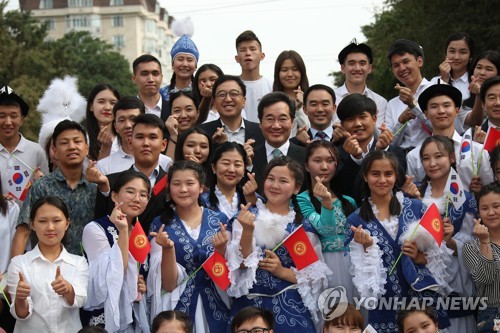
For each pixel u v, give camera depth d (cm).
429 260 689
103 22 9106
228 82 854
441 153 733
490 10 1991
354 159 758
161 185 734
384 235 694
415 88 923
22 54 3603
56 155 754
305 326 671
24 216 732
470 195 741
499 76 843
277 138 794
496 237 705
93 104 905
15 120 843
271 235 684
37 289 667
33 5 9044
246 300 680
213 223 706
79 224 738
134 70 965
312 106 874
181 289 682
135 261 673
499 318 685
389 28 2439
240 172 743
